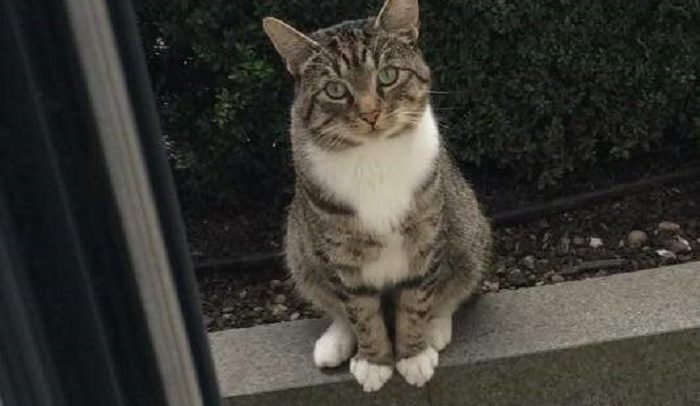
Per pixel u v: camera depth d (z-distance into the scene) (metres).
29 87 0.97
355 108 2.57
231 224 3.94
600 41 3.58
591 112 3.71
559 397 3.05
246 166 3.83
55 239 1.03
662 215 3.75
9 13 0.94
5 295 0.99
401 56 2.64
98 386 1.10
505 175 3.96
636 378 3.04
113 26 0.95
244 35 3.48
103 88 0.96
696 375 3.04
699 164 3.93
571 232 3.73
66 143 1.00
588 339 2.96
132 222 1.02
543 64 3.57
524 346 2.97
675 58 3.62
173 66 3.71
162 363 1.09
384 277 2.84
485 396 3.02
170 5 3.50
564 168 3.81
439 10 3.50
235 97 3.52
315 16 3.50
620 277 3.21
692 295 3.08
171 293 1.06
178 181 3.87
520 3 3.47
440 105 3.63
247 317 3.53
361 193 2.66
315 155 2.68
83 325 1.07
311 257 2.93
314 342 3.11
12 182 1.00
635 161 3.97
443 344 3.00
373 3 3.49
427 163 2.70
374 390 2.95
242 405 2.96
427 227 2.76
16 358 1.02
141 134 1.01
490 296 3.22
